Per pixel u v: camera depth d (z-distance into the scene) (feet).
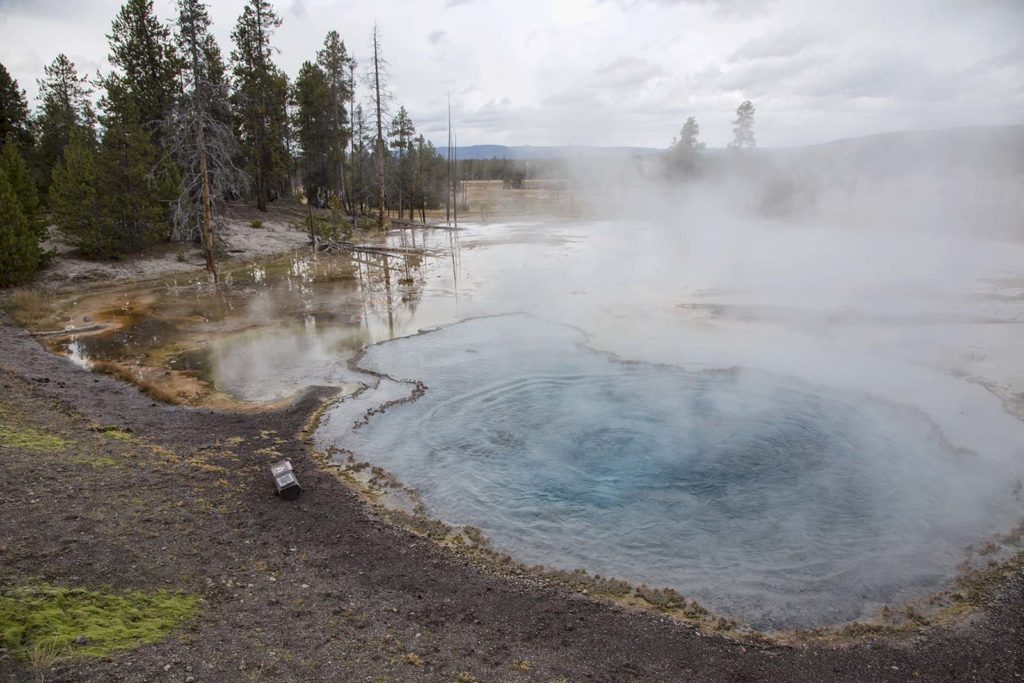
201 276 74.54
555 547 22.91
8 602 16.06
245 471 28.30
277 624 17.44
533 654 17.24
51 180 96.89
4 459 25.08
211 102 70.74
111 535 20.90
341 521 24.49
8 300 58.54
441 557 22.29
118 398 36.40
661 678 16.53
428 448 30.73
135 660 14.62
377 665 15.83
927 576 21.09
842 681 16.69
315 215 122.52
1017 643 18.12
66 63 112.98
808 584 20.77
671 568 21.67
